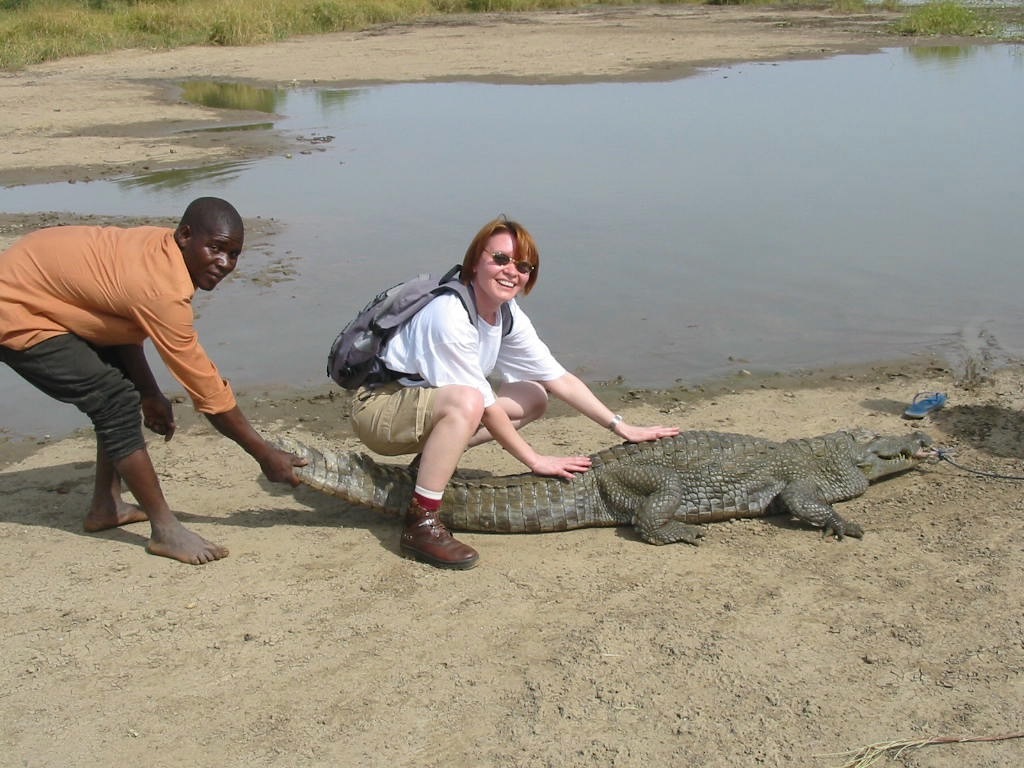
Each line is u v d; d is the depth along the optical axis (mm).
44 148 11555
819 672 3529
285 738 3344
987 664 3539
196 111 13789
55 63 19234
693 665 3566
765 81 14766
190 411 5379
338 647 3676
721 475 4355
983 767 3205
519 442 4258
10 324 3805
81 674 3578
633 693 3465
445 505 4285
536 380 4449
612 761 3254
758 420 5152
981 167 9438
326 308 6520
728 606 3826
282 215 8484
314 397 5500
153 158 10883
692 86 14516
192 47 20922
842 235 7629
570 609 3836
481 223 8047
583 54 18297
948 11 20031
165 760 3281
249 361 5883
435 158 10453
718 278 6883
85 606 3865
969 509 4352
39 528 4340
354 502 4223
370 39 21578
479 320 4125
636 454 4371
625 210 8359
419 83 15836
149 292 3781
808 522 4277
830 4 26641
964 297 6520
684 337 6090
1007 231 7625
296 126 12539
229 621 3797
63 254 3824
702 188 9000
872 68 15727
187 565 4094
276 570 4062
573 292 6707
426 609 3848
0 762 3281
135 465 4023
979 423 5035
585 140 11094
